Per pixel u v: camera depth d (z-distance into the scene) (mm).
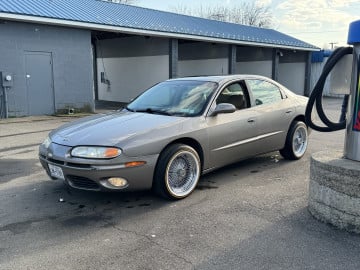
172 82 5742
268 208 4203
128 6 20562
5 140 8633
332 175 3621
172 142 4434
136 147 4086
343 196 3562
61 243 3420
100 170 3939
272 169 5836
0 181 5297
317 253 3186
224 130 4996
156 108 5121
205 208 4227
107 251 3264
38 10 13391
